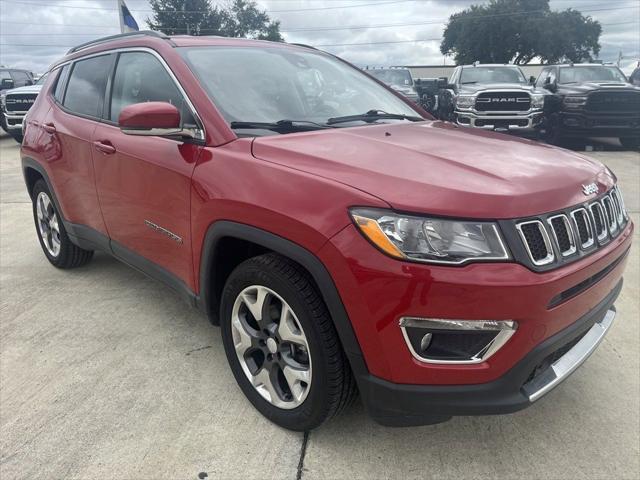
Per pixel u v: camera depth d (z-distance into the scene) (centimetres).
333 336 204
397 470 217
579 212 208
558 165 229
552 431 239
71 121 365
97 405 256
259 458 222
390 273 179
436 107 1536
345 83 338
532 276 181
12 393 266
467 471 216
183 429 239
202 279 256
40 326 336
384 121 303
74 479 211
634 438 234
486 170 208
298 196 203
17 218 609
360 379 198
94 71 360
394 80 1459
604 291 222
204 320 345
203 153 247
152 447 228
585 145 1277
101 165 323
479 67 1305
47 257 440
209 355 302
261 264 219
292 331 218
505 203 184
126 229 315
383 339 186
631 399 261
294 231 200
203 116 254
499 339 182
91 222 356
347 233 187
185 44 297
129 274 424
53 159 381
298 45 364
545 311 185
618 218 245
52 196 396
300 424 227
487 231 180
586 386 272
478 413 189
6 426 242
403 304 180
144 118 240
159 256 291
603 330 236
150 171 278
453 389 188
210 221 237
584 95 1110
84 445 229
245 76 289
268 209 208
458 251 178
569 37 5584
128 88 316
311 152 221
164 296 381
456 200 183
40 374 283
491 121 1155
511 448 229
